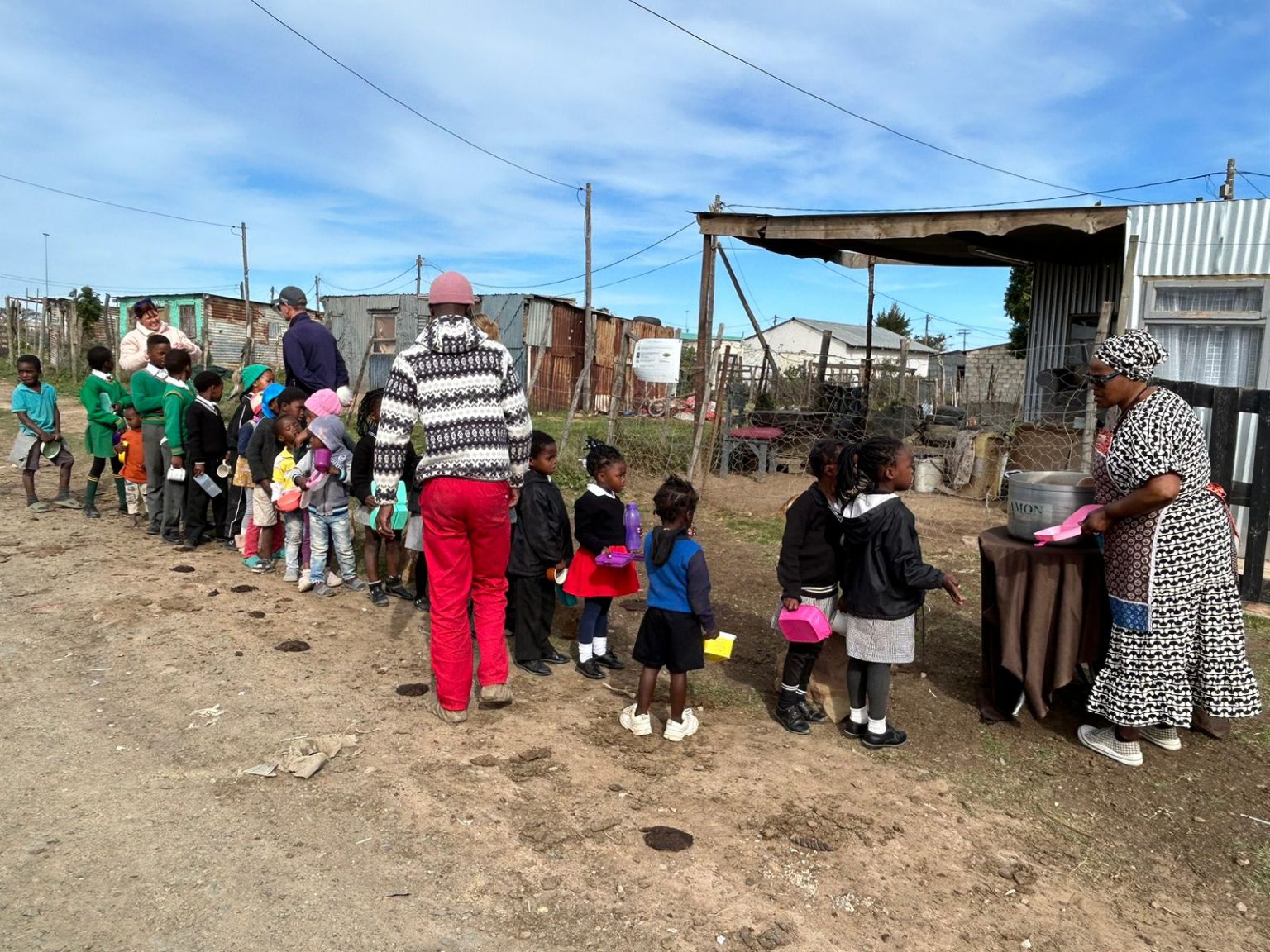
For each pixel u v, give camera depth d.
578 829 3.04
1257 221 8.12
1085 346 11.30
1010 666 3.94
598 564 4.41
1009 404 13.03
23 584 5.54
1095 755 3.89
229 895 2.58
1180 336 8.65
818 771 3.63
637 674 4.70
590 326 23.38
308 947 2.38
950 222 9.65
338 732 3.68
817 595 3.97
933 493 11.18
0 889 2.54
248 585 5.77
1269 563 7.27
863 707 3.93
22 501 8.41
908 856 3.03
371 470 5.36
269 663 4.39
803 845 3.04
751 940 2.53
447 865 2.78
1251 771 3.78
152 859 2.74
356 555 6.69
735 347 35.34
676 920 2.59
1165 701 3.69
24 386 7.93
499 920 2.54
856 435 13.30
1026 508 4.00
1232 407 6.00
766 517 9.14
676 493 3.68
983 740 4.00
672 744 3.80
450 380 3.64
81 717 3.73
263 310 32.66
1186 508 3.62
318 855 2.80
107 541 6.79
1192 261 8.46
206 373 6.67
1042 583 3.87
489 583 3.92
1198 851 3.21
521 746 3.65
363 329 26.31
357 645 4.76
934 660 4.98
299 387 6.17
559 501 4.63
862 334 47.94
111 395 7.77
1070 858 3.12
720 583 6.56
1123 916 2.80
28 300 25.52
